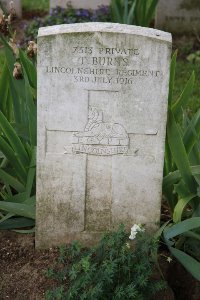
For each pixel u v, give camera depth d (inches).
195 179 73.9
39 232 76.4
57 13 165.8
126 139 71.8
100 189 74.7
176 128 71.1
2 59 146.3
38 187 74.2
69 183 74.2
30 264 74.2
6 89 83.6
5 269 73.8
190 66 144.9
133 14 140.7
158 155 72.4
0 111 77.1
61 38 66.9
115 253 67.7
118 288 64.2
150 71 68.3
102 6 165.6
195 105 121.2
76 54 67.6
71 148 72.3
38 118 70.6
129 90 69.3
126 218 76.1
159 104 69.8
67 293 65.4
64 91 69.4
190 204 77.8
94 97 69.8
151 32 67.1
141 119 70.6
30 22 175.2
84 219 76.3
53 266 72.7
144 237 71.3
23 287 71.0
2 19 79.2
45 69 68.3
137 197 74.9
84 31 66.6
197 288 74.3
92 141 71.9
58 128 71.2
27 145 82.7
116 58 67.8
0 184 89.6
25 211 76.8
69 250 71.9
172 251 70.4
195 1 159.2
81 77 68.7
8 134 78.2
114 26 67.2
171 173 77.2
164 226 74.4
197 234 72.6
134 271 66.7
